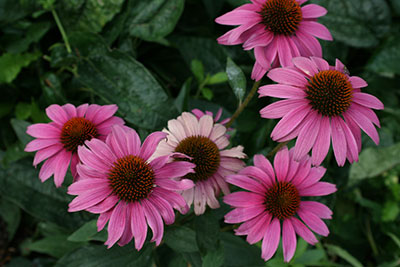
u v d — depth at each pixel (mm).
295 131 583
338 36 828
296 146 581
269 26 614
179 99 756
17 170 742
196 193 593
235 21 610
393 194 871
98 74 735
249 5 621
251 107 829
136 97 720
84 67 743
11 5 766
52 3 754
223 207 659
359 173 864
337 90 581
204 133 615
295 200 590
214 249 586
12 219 822
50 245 755
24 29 798
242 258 691
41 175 593
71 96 792
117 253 614
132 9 774
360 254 873
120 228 548
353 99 593
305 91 589
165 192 562
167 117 715
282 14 608
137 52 836
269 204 587
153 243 615
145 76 724
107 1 754
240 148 615
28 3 774
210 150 600
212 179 604
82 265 616
